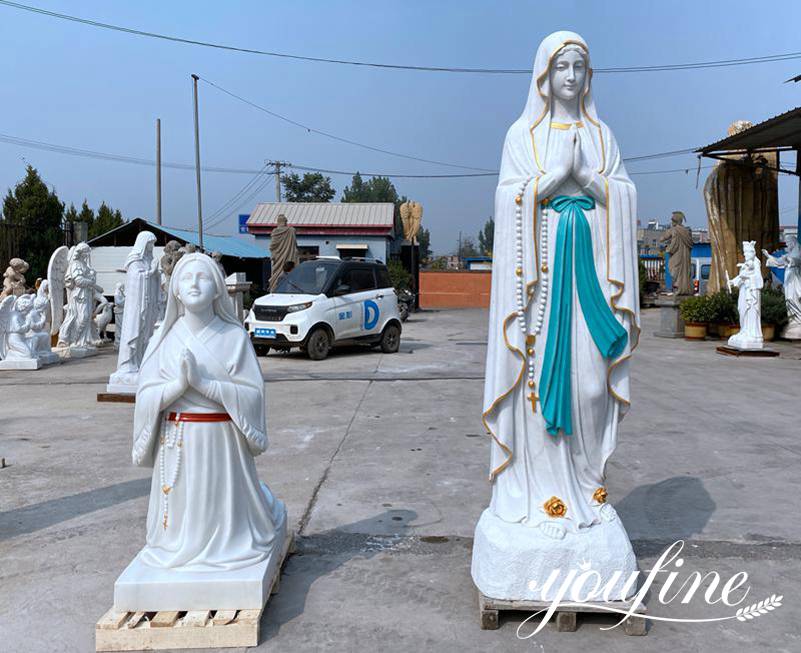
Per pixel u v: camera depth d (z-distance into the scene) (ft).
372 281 48.88
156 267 32.07
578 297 11.84
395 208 102.42
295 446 22.84
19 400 31.37
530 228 11.67
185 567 11.40
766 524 15.89
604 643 10.93
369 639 11.03
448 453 21.91
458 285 111.65
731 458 21.25
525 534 11.64
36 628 11.43
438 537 15.12
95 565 13.85
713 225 62.49
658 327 70.64
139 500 17.75
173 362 11.59
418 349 51.16
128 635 10.65
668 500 17.54
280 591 12.61
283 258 63.05
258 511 12.30
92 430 25.36
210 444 11.58
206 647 10.73
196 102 78.02
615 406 12.34
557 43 11.81
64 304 53.67
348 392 32.86
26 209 84.28
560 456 12.00
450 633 11.19
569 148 11.44
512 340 11.80
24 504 17.47
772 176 63.16
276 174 132.67
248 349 12.14
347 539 15.03
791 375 37.70
